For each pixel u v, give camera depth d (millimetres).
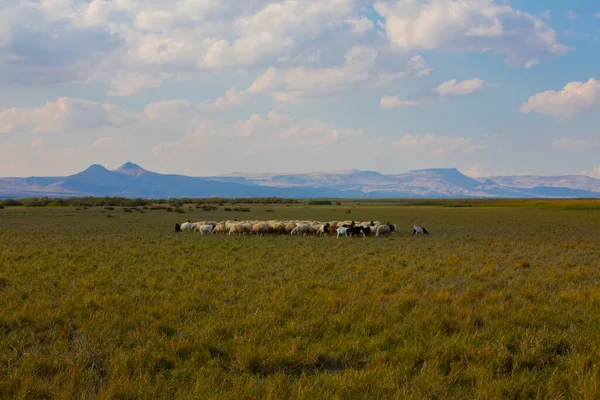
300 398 6719
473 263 21172
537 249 27656
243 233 39438
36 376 7582
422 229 39969
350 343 9156
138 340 9477
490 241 32969
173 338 9594
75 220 61375
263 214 85375
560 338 9578
